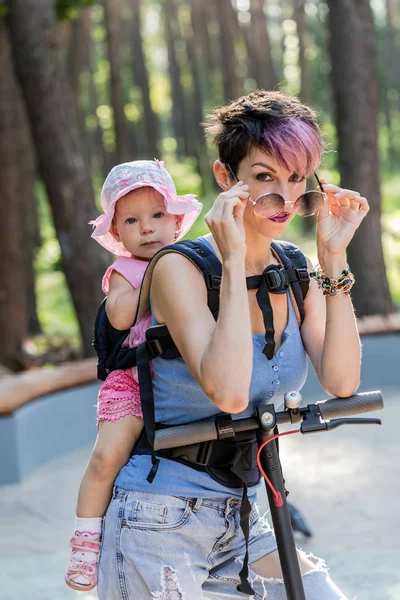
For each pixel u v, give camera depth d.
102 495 2.37
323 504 5.53
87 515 2.36
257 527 2.38
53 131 10.65
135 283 2.52
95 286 10.80
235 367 2.03
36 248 25.38
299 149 2.12
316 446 6.92
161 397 2.27
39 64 10.59
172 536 2.21
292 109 2.16
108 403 2.40
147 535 2.21
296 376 2.31
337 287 2.32
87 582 2.34
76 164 10.75
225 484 2.24
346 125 11.42
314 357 2.39
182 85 42.28
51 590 4.37
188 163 42.75
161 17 46.47
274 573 2.35
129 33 41.44
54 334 19.61
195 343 2.10
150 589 2.20
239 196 2.08
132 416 2.38
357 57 11.34
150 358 2.23
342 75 11.39
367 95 11.38
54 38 10.71
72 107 10.84
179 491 2.21
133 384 2.42
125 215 2.63
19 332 14.52
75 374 7.43
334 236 2.34
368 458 6.53
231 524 2.27
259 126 2.12
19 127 19.36
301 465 6.43
